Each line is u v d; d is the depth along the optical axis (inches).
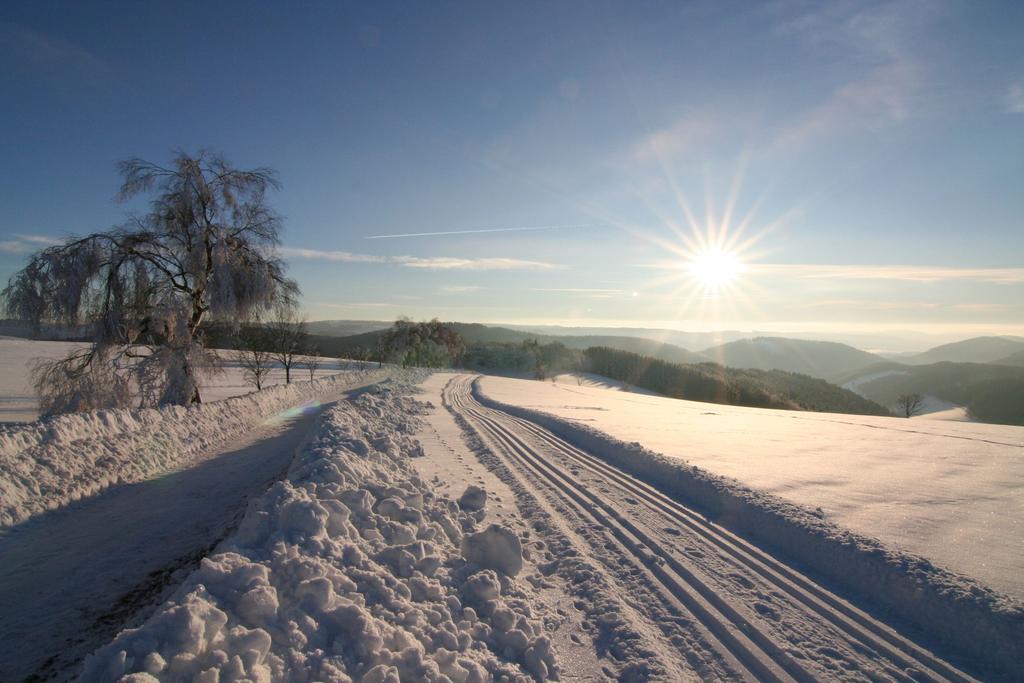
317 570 136.0
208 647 105.5
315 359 2672.2
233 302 707.4
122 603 193.6
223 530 269.0
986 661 146.3
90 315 665.6
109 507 316.2
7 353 1998.0
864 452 473.1
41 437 350.6
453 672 125.5
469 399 1039.6
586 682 137.8
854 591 188.9
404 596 149.1
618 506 288.0
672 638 156.9
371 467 281.9
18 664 154.3
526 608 168.4
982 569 187.8
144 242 693.9
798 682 136.6
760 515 251.1
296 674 107.7
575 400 1197.7
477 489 278.5
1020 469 381.4
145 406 661.3
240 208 748.0
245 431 634.2
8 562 233.0
